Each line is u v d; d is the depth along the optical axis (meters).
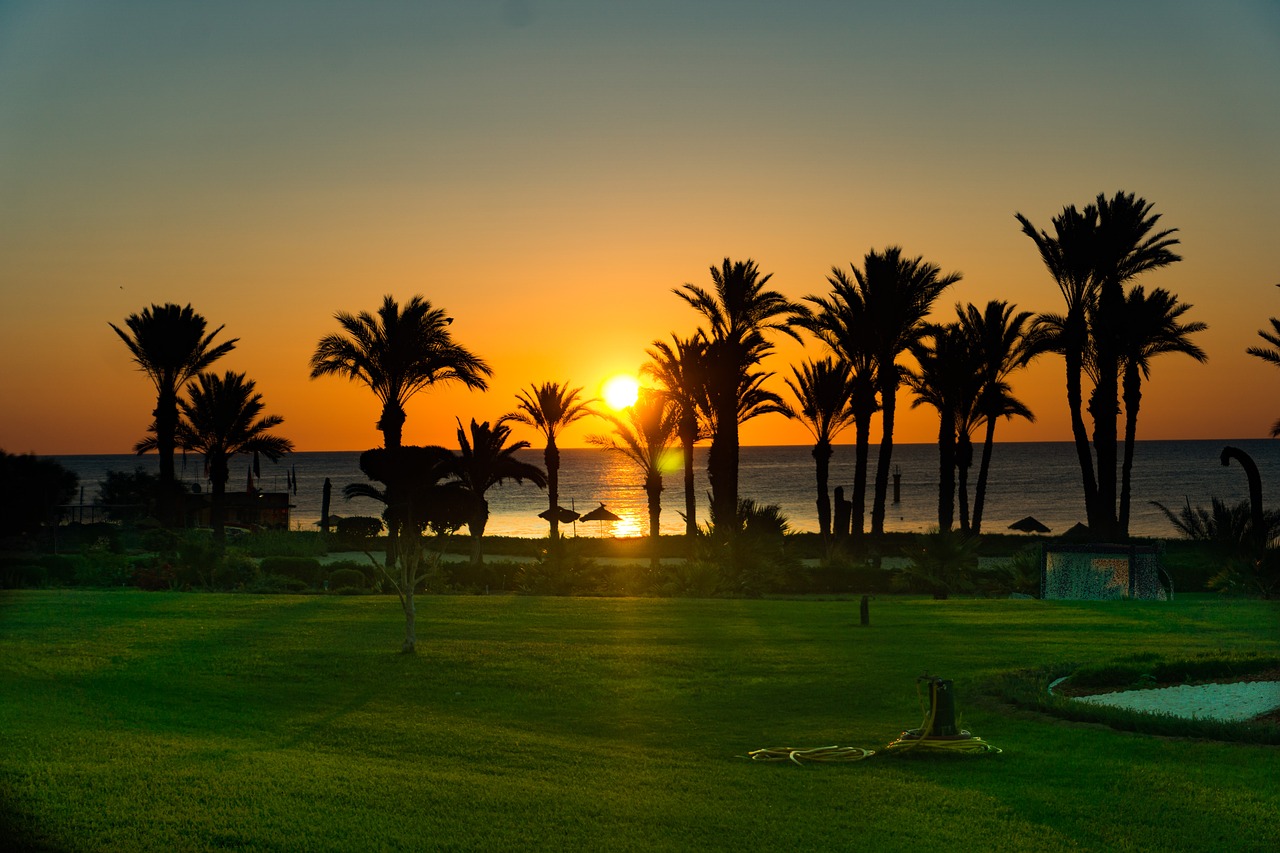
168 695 16.03
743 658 20.11
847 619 26.44
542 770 12.19
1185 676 18.50
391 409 53.03
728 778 11.95
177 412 59.72
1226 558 43.31
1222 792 11.32
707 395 54.06
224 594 31.84
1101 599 36.38
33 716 13.72
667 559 53.84
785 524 52.84
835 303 52.22
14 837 9.03
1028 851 9.57
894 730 14.64
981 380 60.00
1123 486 56.34
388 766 12.08
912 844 9.73
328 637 22.06
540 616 26.36
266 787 10.80
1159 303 51.19
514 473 57.59
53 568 38.50
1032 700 15.92
